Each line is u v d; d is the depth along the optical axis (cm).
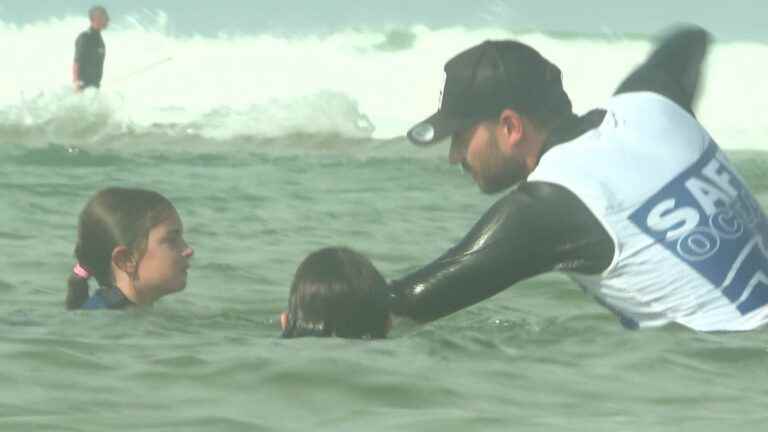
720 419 1257
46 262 2423
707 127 7594
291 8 10300
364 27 9481
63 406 1253
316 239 2844
